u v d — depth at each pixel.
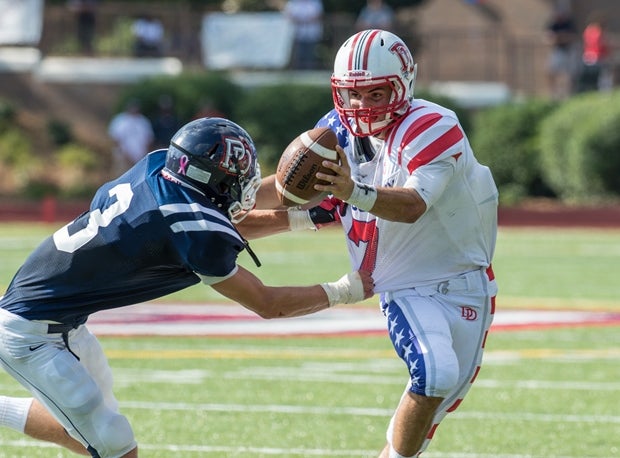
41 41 89.38
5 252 52.72
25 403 16.05
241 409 22.91
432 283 15.96
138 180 14.41
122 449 14.59
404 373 26.94
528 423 21.81
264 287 14.71
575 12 96.06
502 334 32.69
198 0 92.56
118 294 14.55
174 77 81.25
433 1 97.81
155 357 28.89
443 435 20.88
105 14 89.69
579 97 77.44
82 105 87.81
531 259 53.06
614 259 53.06
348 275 15.62
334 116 16.41
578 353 29.67
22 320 14.41
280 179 15.00
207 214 14.03
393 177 15.54
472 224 15.94
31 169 78.81
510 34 88.69
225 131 14.41
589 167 72.62
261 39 86.62
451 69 89.12
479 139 77.56
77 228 14.40
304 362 28.34
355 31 86.12
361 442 20.20
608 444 20.12
